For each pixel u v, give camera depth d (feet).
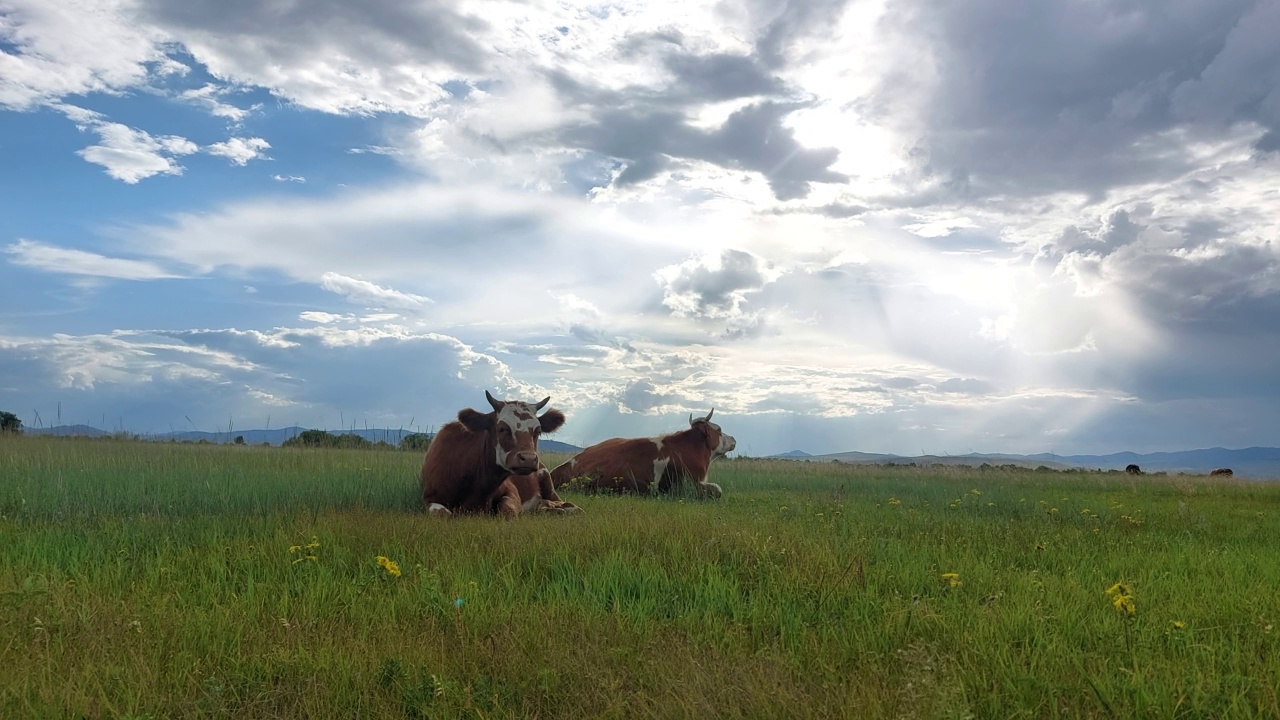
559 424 40.45
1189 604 19.24
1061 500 48.57
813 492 51.13
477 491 37.88
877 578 21.59
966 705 12.42
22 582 18.99
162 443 74.08
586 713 12.77
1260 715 12.34
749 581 21.54
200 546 24.95
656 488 51.60
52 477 38.40
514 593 20.04
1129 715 12.46
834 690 13.41
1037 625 17.13
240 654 15.06
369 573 21.52
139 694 13.02
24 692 12.50
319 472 45.85
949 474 81.97
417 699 12.93
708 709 12.35
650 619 18.04
